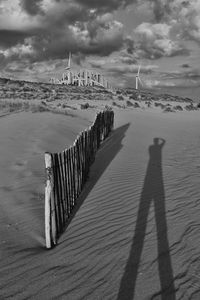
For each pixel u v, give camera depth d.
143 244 6.14
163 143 19.22
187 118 40.88
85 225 7.03
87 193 9.21
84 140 10.16
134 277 5.06
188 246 6.03
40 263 5.40
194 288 4.80
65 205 7.19
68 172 7.59
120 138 20.62
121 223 7.10
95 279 5.00
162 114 43.75
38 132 16.16
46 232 5.91
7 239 6.07
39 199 8.07
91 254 5.76
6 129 16.27
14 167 10.20
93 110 35.28
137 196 8.90
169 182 10.30
